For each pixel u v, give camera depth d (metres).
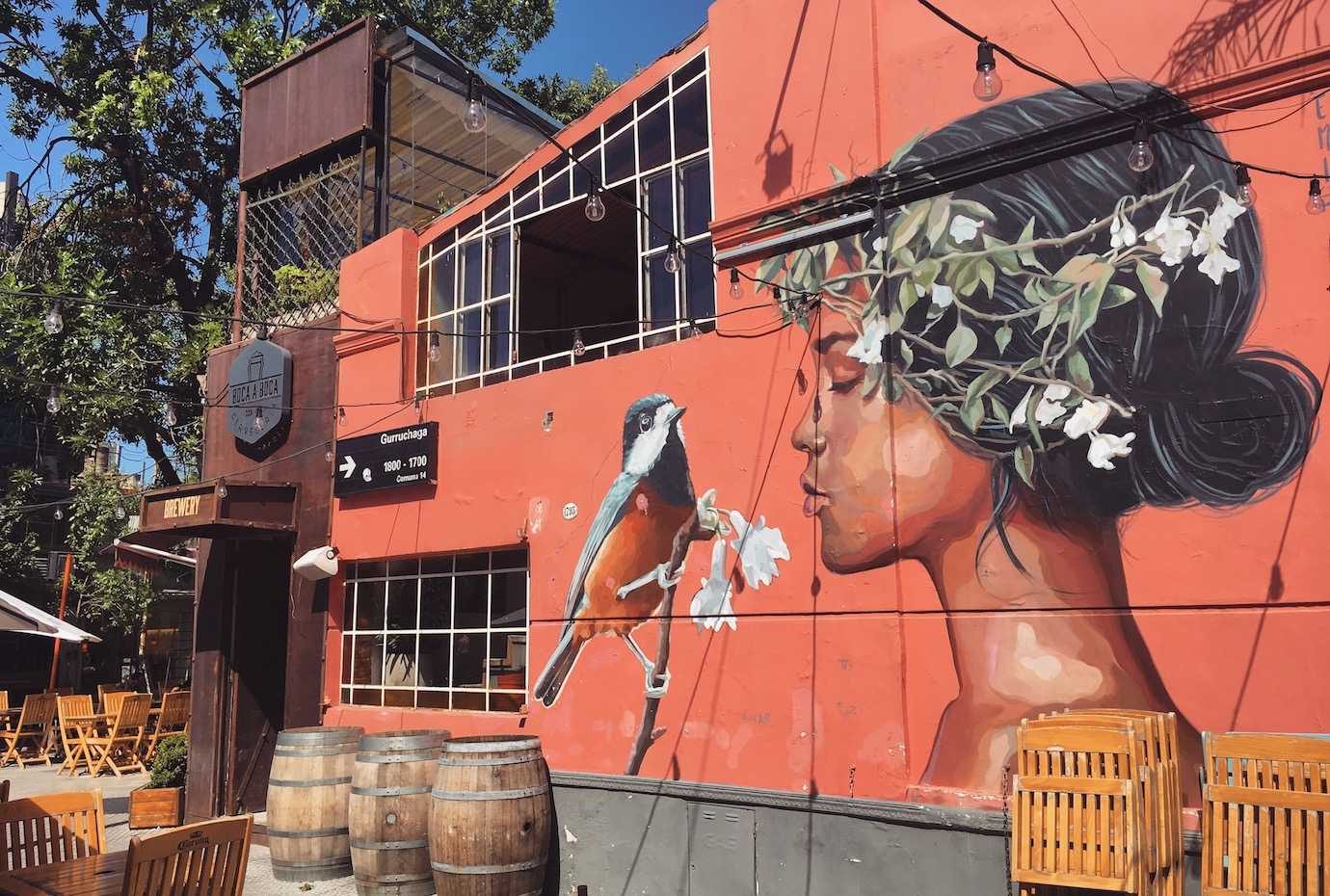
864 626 6.34
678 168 8.15
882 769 6.12
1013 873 4.57
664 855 6.98
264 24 17.44
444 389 9.65
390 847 7.48
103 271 17.56
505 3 20.03
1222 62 5.54
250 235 12.16
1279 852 4.32
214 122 18.91
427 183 11.86
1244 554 5.22
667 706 7.21
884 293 6.63
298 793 8.22
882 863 5.99
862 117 6.87
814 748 6.43
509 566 8.65
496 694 8.51
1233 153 5.50
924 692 6.09
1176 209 5.64
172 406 13.23
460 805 7.00
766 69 7.44
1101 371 5.77
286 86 11.95
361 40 11.18
